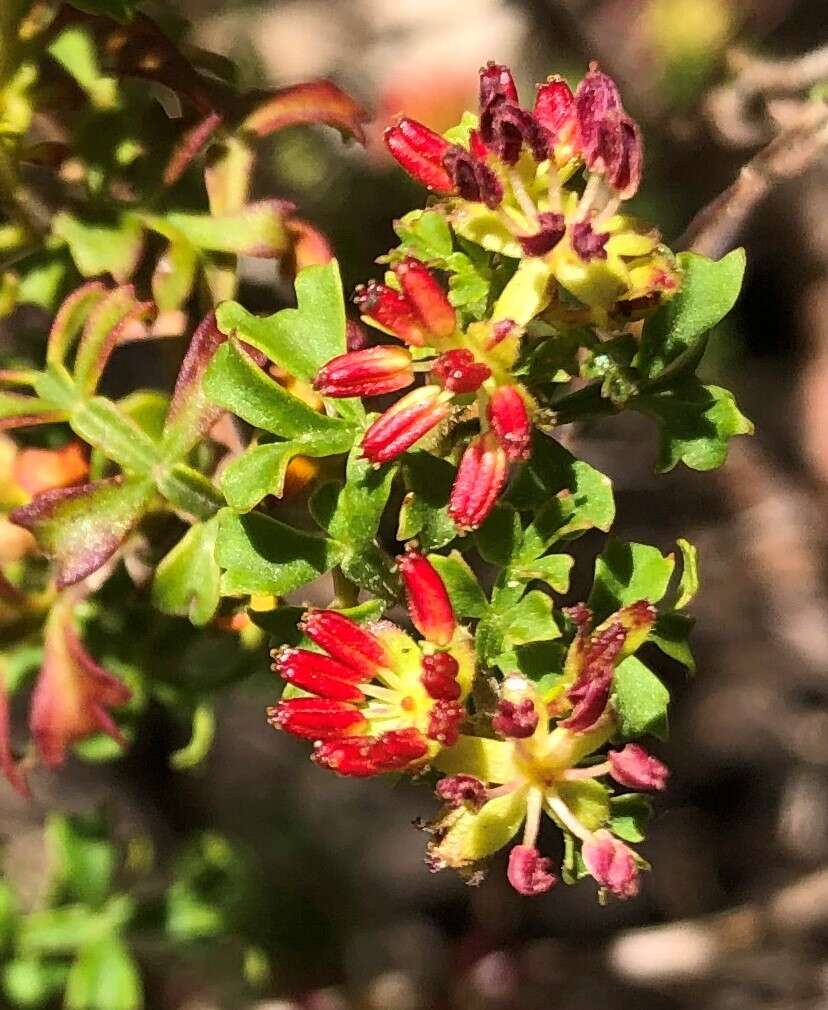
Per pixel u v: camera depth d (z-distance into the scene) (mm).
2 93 56
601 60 101
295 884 113
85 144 56
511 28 118
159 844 113
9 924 81
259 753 124
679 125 95
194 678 65
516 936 116
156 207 55
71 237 54
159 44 56
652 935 109
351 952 113
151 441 50
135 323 55
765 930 106
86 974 80
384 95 108
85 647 63
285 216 55
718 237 67
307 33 129
